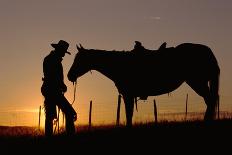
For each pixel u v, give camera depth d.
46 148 13.54
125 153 12.52
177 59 18.77
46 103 15.23
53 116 15.31
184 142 13.52
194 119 19.44
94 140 14.28
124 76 18.00
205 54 18.91
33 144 14.16
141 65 18.30
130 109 17.97
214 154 12.09
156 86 18.75
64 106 15.29
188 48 19.00
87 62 17.89
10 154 13.08
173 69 18.77
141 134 14.97
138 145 13.37
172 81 18.97
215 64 18.83
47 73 15.09
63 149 13.32
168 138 14.14
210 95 18.58
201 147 12.87
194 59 18.84
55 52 15.22
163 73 18.64
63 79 15.27
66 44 15.17
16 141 15.05
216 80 18.66
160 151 12.59
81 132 16.55
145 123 19.30
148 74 18.48
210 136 14.22
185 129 15.57
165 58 18.66
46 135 15.32
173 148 12.87
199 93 19.03
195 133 14.74
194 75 18.95
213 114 18.33
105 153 12.59
